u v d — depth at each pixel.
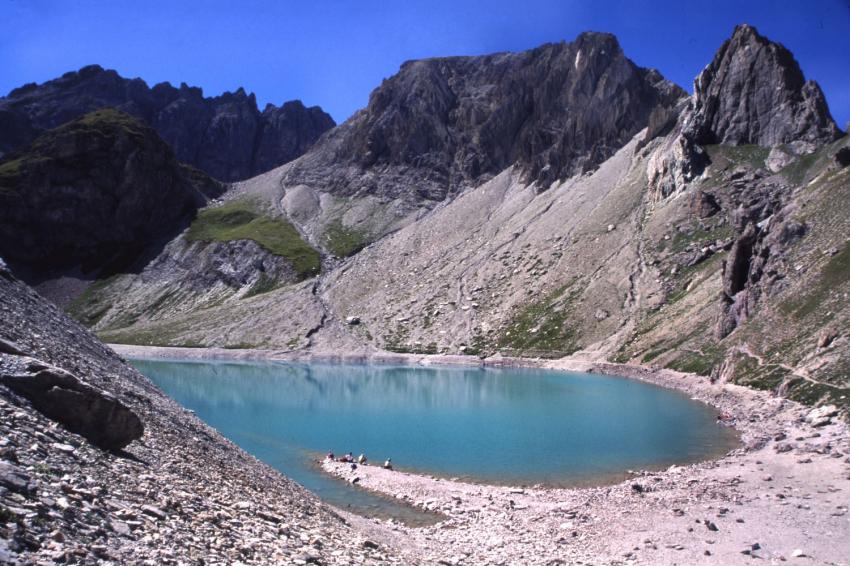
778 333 89.50
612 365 129.38
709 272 143.88
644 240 174.88
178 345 199.88
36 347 30.86
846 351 71.38
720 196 170.38
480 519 39.22
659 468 53.56
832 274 89.69
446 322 186.88
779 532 33.44
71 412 19.66
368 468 53.91
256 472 33.53
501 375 134.12
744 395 80.50
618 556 31.12
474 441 66.69
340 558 20.31
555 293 177.12
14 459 14.56
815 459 48.47
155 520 15.73
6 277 46.09
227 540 16.86
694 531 34.31
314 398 100.88
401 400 98.31
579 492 46.19
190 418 40.50
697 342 116.62
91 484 15.79
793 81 192.50
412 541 32.41
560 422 77.31
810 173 160.88
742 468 49.38
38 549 10.96
